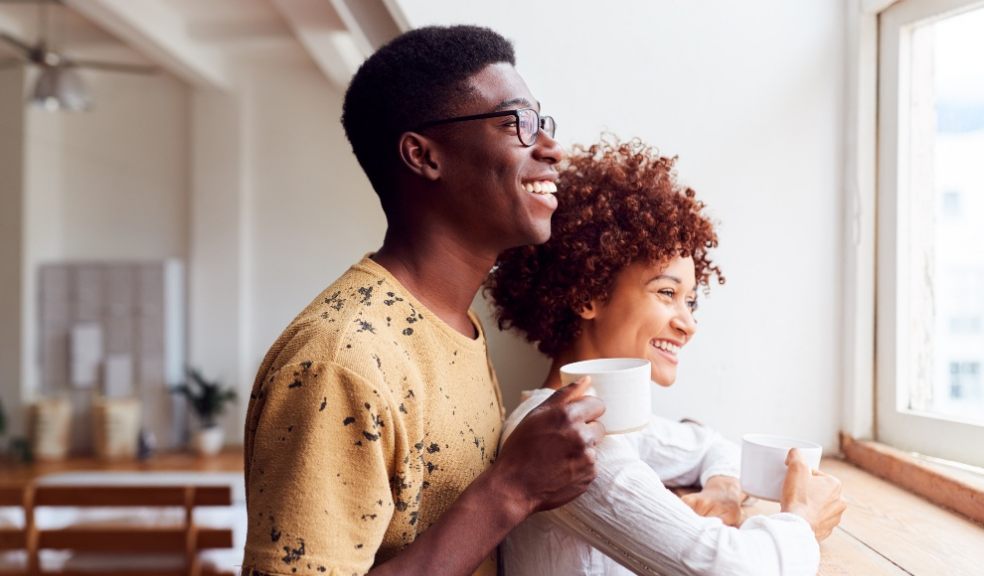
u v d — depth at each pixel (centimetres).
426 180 83
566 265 104
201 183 641
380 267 83
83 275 639
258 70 640
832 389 141
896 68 131
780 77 139
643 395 81
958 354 121
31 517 270
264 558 66
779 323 140
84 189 663
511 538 100
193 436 616
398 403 73
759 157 139
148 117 657
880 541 97
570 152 137
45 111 643
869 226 137
